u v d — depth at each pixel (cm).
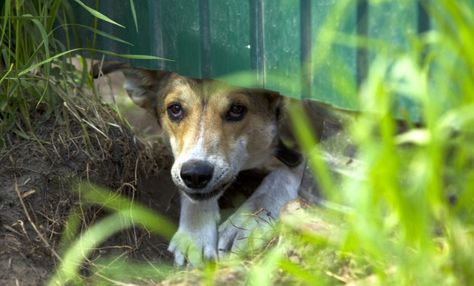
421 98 354
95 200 568
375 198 358
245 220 589
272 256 407
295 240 452
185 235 595
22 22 581
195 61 561
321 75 470
